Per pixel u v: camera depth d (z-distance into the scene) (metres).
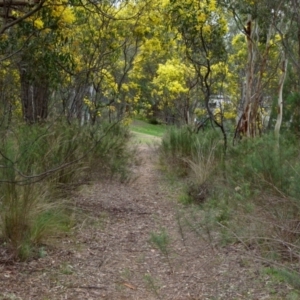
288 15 10.76
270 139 9.05
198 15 11.41
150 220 7.73
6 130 6.58
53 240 6.14
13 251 5.41
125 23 13.18
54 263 5.44
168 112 28.88
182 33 12.12
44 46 8.30
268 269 5.18
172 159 12.28
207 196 8.84
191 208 8.16
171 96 23.41
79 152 8.20
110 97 18.38
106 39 13.19
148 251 6.11
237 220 6.22
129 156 12.28
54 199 7.03
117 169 10.52
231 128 17.73
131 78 21.45
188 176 11.12
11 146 6.43
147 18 12.76
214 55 13.21
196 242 6.34
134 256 5.92
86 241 6.38
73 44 12.17
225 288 4.89
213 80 19.36
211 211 7.03
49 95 12.88
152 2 11.80
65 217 6.82
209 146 10.91
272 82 16.72
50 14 7.60
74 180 7.70
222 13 12.61
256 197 6.30
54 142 7.59
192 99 23.19
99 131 11.88
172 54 19.84
